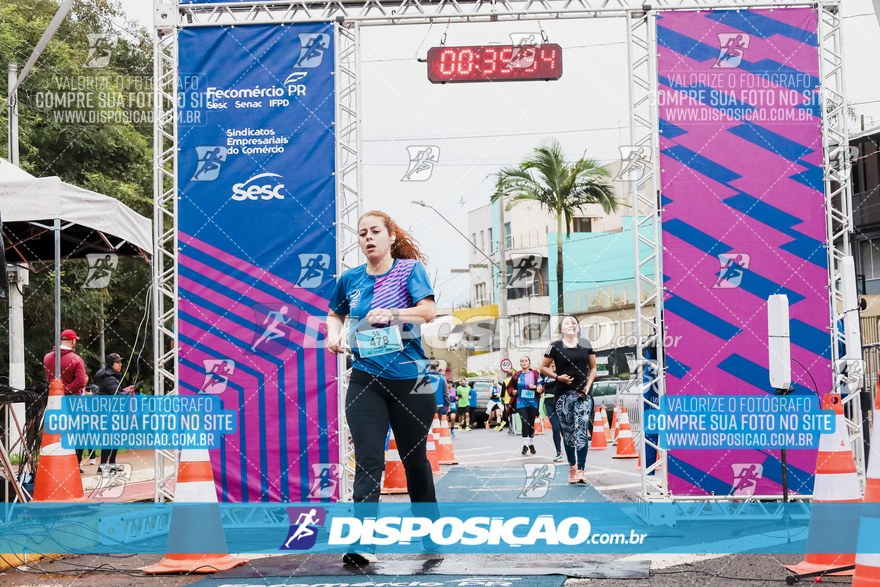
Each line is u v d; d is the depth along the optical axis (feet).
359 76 24.73
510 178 101.96
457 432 78.23
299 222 24.54
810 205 23.50
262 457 24.20
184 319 24.50
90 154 62.85
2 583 15.93
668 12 23.84
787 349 21.13
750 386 23.18
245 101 24.73
